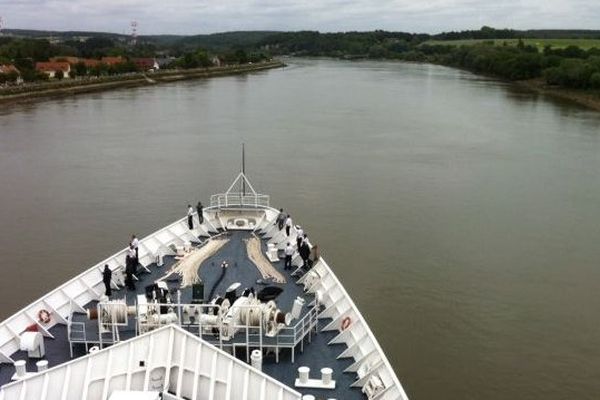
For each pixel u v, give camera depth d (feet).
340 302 82.94
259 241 110.42
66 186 226.58
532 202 211.20
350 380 68.08
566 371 107.76
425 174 252.21
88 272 89.66
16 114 426.10
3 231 175.22
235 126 383.04
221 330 68.74
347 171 256.52
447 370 107.24
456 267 152.46
